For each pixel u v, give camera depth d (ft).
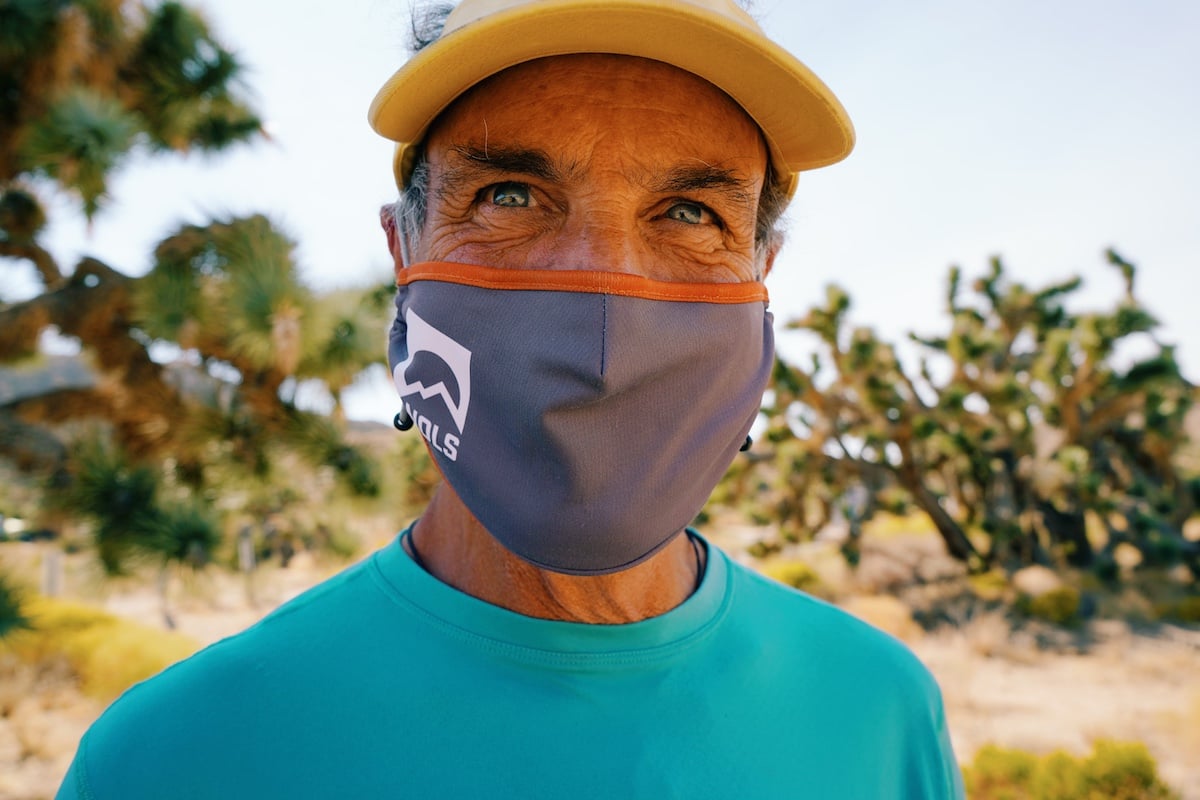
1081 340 55.01
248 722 2.83
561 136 3.02
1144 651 42.45
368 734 2.85
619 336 2.93
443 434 3.24
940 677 37.88
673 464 3.07
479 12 2.99
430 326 3.26
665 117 3.06
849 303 56.39
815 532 64.95
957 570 60.85
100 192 16.14
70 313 15.23
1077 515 63.87
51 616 34.88
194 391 15.76
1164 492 67.21
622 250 3.07
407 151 3.54
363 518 15.96
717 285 3.25
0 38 16.75
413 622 3.15
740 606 3.64
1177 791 22.06
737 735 3.15
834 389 59.93
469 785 2.80
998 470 66.28
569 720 2.98
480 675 3.02
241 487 15.40
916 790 3.59
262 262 13.89
